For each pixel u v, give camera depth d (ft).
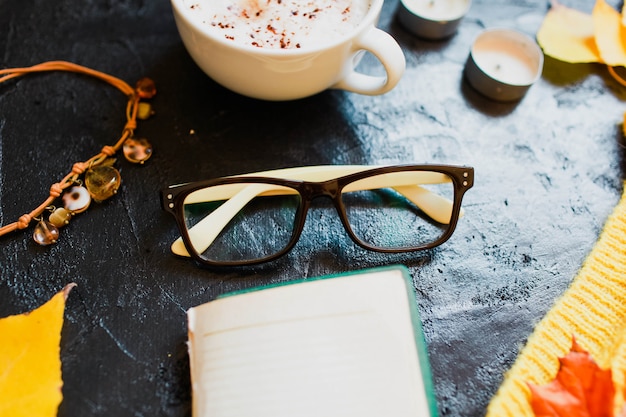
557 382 1.14
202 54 1.22
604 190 1.31
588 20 1.47
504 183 1.31
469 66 1.38
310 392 1.08
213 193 1.26
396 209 1.28
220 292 1.20
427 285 1.22
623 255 1.25
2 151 1.29
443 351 1.17
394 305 1.13
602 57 1.41
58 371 1.12
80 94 1.35
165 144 1.31
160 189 1.27
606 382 1.12
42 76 1.36
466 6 1.44
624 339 1.17
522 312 1.20
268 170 1.30
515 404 1.14
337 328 1.11
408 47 1.43
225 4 1.26
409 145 1.34
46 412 1.09
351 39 1.19
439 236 1.26
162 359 1.15
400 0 1.43
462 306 1.21
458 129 1.36
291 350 1.10
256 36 1.24
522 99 1.39
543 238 1.26
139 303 1.19
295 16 1.26
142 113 1.33
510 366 1.16
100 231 1.24
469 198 1.29
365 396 1.08
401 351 1.10
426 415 1.07
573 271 1.24
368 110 1.36
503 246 1.26
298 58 1.18
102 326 1.17
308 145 1.33
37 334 1.13
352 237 1.24
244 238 1.25
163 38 1.41
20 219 1.22
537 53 1.39
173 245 1.22
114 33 1.41
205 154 1.31
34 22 1.41
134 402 1.12
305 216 1.24
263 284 1.22
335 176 1.28
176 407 1.12
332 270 1.23
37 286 1.19
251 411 1.07
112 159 1.29
